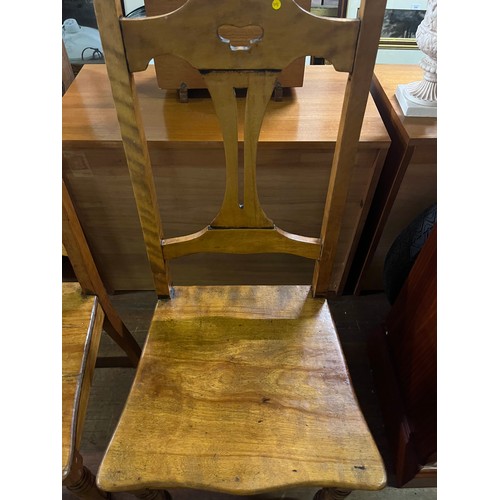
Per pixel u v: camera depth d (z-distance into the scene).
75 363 0.75
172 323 0.83
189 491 0.98
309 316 0.84
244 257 1.25
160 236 0.78
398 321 1.01
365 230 1.24
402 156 0.94
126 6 1.29
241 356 0.77
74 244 0.75
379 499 0.99
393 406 1.02
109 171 0.98
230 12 0.53
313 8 1.32
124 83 0.58
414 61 1.39
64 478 0.65
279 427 0.68
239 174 0.98
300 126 0.93
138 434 0.67
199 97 1.03
